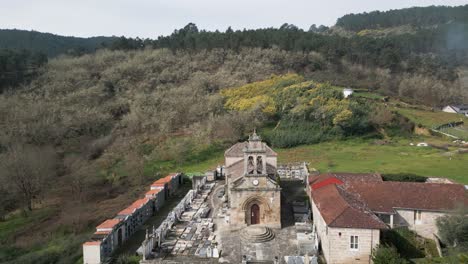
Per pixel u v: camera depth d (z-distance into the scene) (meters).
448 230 40.56
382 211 44.09
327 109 101.94
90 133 108.56
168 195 65.00
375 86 148.62
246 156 46.62
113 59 153.25
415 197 45.50
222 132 98.25
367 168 74.44
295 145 97.31
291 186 66.38
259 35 170.12
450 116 126.00
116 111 119.75
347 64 160.38
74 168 86.88
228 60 150.25
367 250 37.31
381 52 175.50
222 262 38.59
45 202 74.81
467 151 87.25
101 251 40.31
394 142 99.44
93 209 65.88
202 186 68.50
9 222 65.81
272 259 39.22
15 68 135.88
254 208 47.44
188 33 191.62
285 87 116.12
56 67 144.25
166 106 116.94
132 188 77.06
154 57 150.75
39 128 101.06
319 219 43.69
